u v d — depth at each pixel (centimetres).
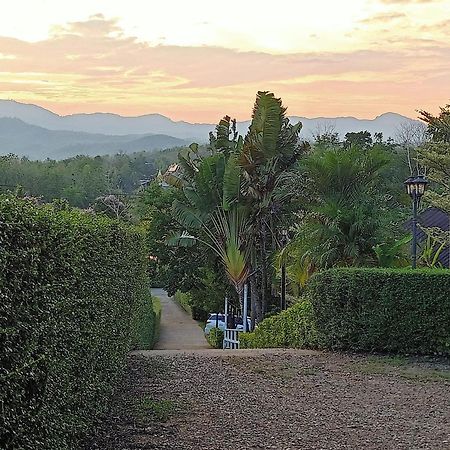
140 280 1256
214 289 3072
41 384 397
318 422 743
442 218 2238
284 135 2211
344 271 1309
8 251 343
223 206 2256
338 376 1057
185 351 1323
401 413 802
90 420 583
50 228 415
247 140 2180
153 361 1141
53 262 423
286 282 2314
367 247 1595
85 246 546
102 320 648
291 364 1160
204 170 2325
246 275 2381
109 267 703
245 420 739
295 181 2144
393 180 2881
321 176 1655
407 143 3956
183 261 3059
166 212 3038
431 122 2016
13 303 352
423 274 1255
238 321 3212
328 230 1595
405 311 1262
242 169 2219
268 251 2403
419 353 1259
